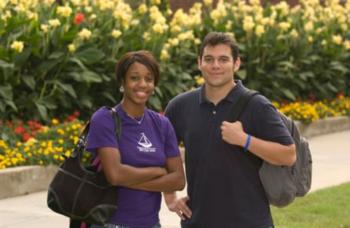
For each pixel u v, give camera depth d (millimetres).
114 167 6219
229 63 6750
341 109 24422
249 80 22672
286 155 6617
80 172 6195
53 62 17141
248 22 21922
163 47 19422
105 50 18438
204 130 6797
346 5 27828
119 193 6312
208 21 22391
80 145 6312
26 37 16750
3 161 13656
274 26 23344
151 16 20281
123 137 6344
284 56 23234
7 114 16656
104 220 6172
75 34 17328
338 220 11492
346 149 19641
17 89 17156
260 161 6785
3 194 13164
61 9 17391
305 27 23859
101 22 19016
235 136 6582
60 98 17344
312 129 22172
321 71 24922
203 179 6785
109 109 6410
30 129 16016
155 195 6457
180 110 7043
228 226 6727
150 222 6398
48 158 14133
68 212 6172
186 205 6977
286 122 6941
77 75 17359
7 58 16297
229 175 6703
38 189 13883
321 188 14141
